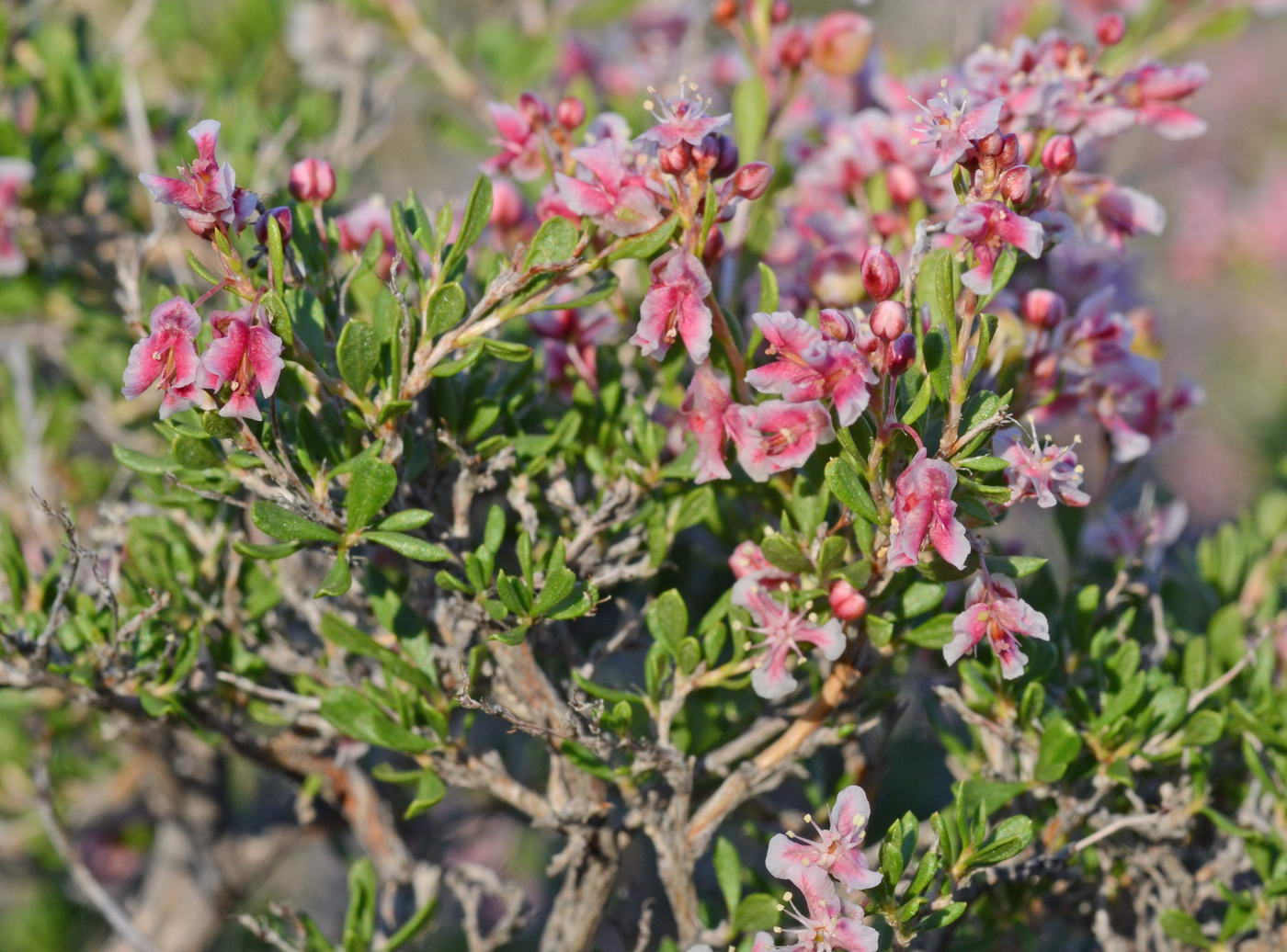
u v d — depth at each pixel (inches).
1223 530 16.7
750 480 14.7
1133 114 15.0
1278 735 14.7
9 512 18.2
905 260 15.5
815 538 14.0
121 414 18.6
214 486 14.3
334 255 15.1
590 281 15.1
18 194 17.6
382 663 14.7
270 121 19.2
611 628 17.0
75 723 18.1
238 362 13.3
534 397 15.1
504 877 18.0
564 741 14.6
